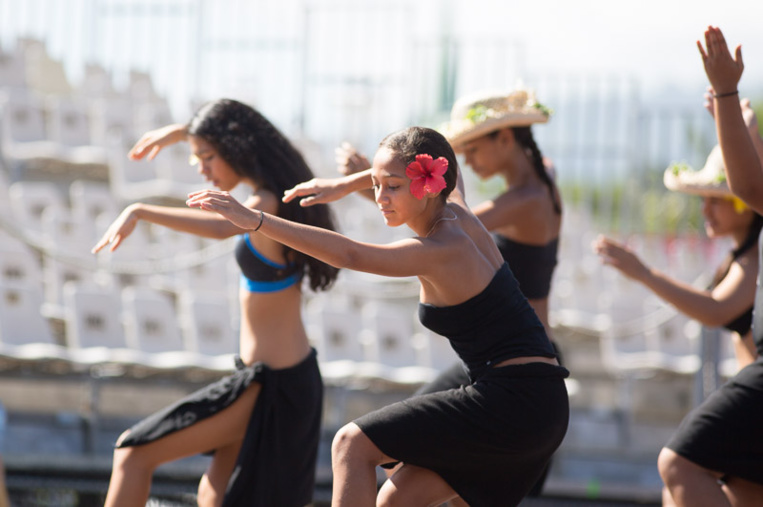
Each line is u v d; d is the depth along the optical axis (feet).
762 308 25.05
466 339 21.81
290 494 28.12
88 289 55.52
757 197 24.50
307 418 28.55
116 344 55.77
